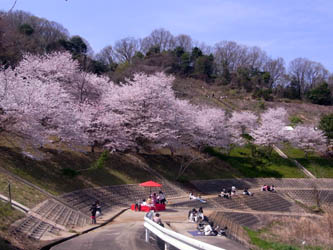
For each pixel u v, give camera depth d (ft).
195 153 191.42
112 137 134.31
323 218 129.70
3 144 108.06
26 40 197.67
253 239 100.12
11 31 169.27
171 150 172.55
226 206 142.20
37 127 102.83
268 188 178.70
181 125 162.61
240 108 309.83
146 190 129.49
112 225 83.61
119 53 347.97
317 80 408.46
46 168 103.91
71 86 154.30
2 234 55.11
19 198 77.92
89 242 60.70
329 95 364.17
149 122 146.82
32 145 102.89
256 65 427.74
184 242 46.01
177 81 330.95
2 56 165.07
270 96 354.95
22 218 67.77
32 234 62.90
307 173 208.95
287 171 207.62
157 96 151.43
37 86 108.06
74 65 159.84
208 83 375.66
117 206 108.47
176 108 164.35
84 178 112.16
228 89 361.10
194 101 294.05
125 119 142.00
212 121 192.95
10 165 94.73
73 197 96.48
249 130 252.42
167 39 404.36
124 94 145.79
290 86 399.85
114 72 274.77
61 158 115.75
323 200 182.19
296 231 112.98
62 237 65.41
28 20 273.54
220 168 189.78
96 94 162.20
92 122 129.90
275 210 158.20
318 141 227.81
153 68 273.95
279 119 246.88
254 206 153.99
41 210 77.46
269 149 217.15
